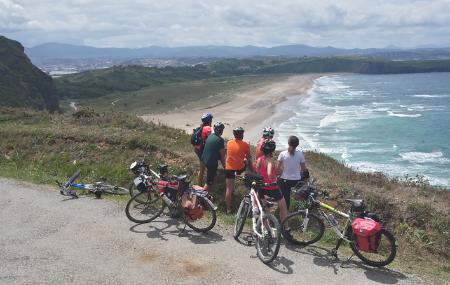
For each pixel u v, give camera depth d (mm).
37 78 97062
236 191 10680
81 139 15500
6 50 94688
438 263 8336
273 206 8508
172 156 13656
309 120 68188
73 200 10734
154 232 8680
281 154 8859
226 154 10117
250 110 84125
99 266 7133
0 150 15383
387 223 9977
